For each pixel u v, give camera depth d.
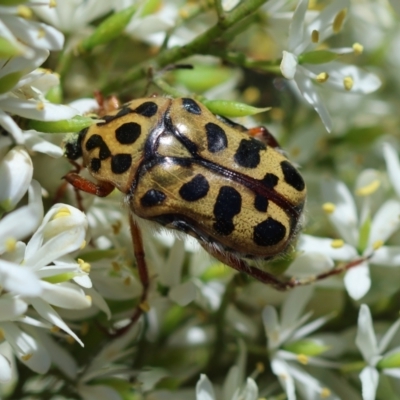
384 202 0.10
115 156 0.09
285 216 0.08
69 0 0.09
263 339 0.09
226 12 0.09
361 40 0.11
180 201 0.08
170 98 0.09
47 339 0.09
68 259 0.08
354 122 0.11
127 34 0.09
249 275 0.09
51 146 0.08
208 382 0.08
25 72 0.08
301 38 0.09
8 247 0.08
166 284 0.09
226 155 0.08
